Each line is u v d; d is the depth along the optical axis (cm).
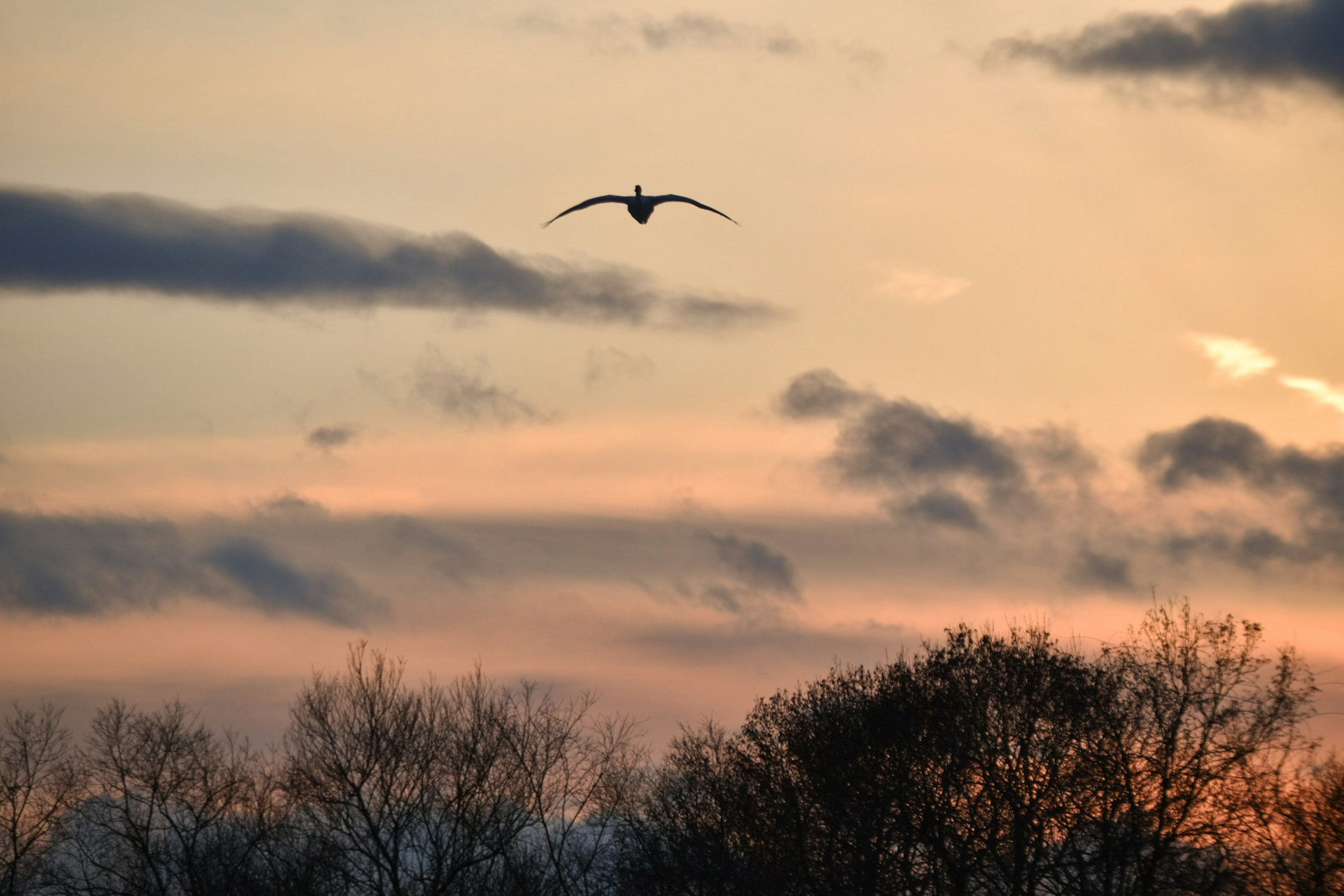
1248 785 5959
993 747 6525
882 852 6512
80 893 7331
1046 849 6244
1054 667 6675
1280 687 6178
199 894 7112
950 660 6925
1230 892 5744
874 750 6669
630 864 6844
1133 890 5969
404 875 7100
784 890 6575
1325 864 5634
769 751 7081
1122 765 6200
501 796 7244
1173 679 6450
